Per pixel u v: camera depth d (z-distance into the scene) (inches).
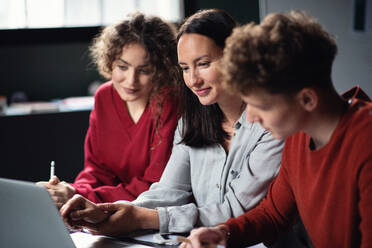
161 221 46.7
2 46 114.0
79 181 64.1
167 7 118.3
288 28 31.5
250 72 30.9
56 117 112.2
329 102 33.7
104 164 66.4
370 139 32.6
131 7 123.7
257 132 48.9
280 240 51.0
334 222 36.2
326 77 33.2
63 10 120.0
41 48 123.8
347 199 34.7
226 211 48.3
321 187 36.3
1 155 110.0
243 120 49.7
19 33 114.1
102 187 59.9
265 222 43.9
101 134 65.7
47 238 37.2
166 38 60.3
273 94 31.5
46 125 111.8
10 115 109.4
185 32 46.6
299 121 33.1
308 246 51.0
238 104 49.9
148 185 60.2
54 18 120.0
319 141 35.9
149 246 42.8
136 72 59.5
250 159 48.8
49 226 37.1
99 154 66.3
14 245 36.9
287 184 43.2
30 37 115.0
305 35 31.8
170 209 47.6
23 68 123.6
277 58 30.5
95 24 122.1
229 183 50.8
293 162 40.0
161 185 54.6
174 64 60.9
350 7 75.0
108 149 65.5
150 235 46.1
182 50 46.9
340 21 76.3
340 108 34.4
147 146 62.9
